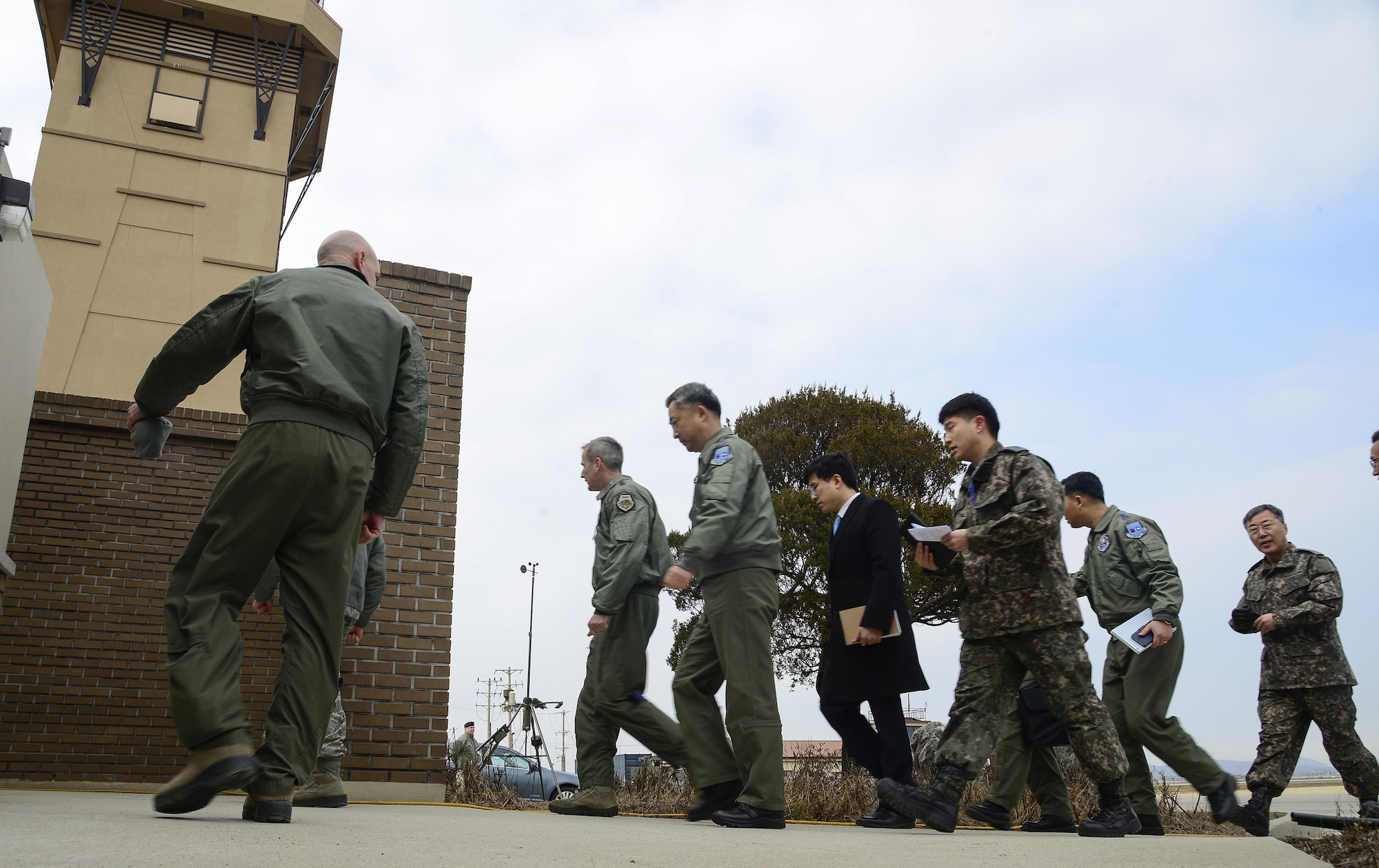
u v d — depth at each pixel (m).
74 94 17.80
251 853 1.36
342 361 2.30
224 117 18.62
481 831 2.22
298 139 20.73
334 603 2.27
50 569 7.25
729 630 3.42
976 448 3.47
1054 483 3.15
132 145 17.84
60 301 16.64
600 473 4.39
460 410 6.19
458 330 6.34
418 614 5.68
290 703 2.17
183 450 7.80
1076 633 3.17
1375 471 4.66
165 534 7.59
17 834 1.45
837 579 3.97
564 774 12.91
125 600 7.38
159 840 1.47
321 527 2.25
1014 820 5.11
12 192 3.47
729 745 3.76
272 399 2.21
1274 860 1.92
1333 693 4.46
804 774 6.66
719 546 3.38
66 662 7.13
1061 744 4.05
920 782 7.56
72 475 7.47
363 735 5.36
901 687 3.71
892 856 1.80
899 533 3.64
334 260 2.56
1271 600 4.72
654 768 7.50
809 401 19.12
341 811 3.29
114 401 7.66
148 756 7.18
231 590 2.16
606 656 4.05
